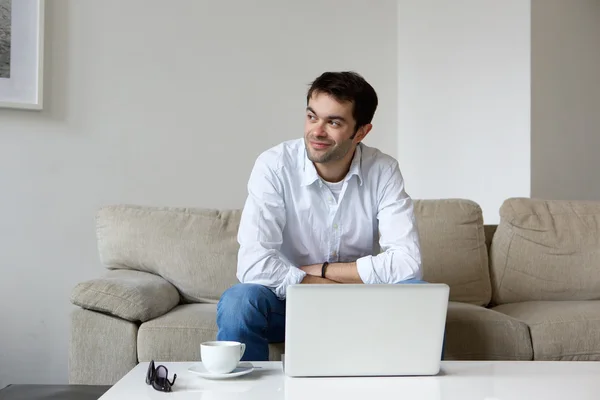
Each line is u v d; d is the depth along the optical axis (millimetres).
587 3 3709
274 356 2084
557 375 1376
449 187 3623
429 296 1354
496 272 2826
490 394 1205
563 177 3543
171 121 3367
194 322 2178
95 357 2162
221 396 1190
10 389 1441
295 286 1328
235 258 2615
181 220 2660
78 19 3236
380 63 3729
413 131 3721
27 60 3113
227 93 3455
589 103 3713
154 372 1268
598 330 2307
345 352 1346
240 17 3484
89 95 3248
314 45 3604
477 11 3521
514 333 2258
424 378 1344
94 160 3250
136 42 3322
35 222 3164
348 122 1944
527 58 3346
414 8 3711
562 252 2785
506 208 2869
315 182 2113
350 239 2164
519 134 3369
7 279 3127
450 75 3611
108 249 2623
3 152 3125
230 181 3449
